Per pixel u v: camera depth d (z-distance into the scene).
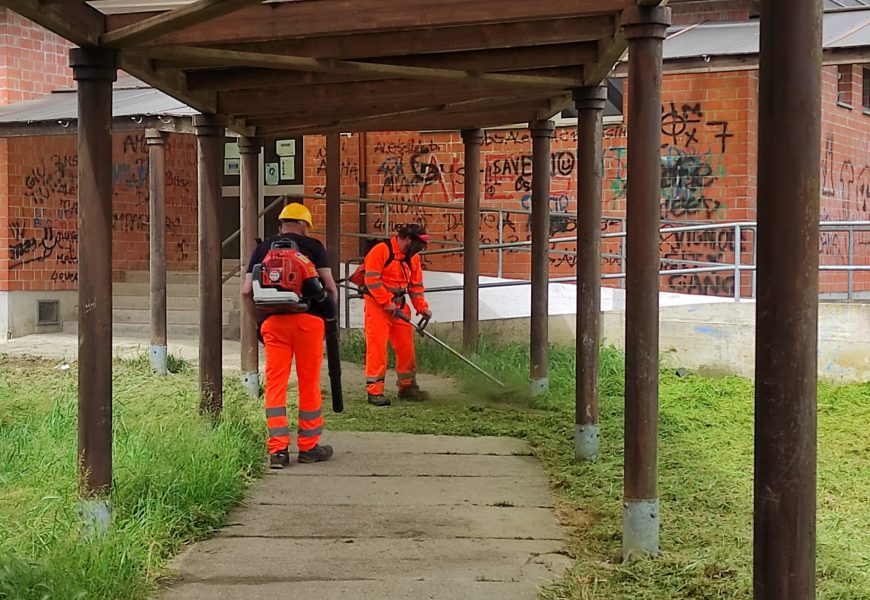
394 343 10.25
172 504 5.84
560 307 13.56
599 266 7.49
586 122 7.45
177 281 15.92
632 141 5.33
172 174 16.89
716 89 13.20
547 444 8.20
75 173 15.98
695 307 11.83
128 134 16.61
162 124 11.12
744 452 7.94
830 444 8.37
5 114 13.57
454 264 14.54
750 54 9.45
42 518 5.42
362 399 10.24
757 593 3.22
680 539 5.57
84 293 5.42
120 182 16.62
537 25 6.02
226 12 4.71
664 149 13.47
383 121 10.36
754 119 13.11
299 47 6.30
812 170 3.12
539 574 5.14
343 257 15.08
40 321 15.55
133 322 14.89
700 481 6.88
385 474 7.25
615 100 13.80
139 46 5.64
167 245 16.88
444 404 10.03
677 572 5.00
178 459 6.40
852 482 7.11
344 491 6.77
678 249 13.44
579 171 7.51
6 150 15.12
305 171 15.44
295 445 8.11
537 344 10.11
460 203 14.52
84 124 5.41
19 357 12.54
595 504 6.40
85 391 5.41
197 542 5.66
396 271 10.02
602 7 5.38
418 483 7.00
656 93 5.31
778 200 3.13
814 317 3.16
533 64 6.87
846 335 11.16
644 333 5.31
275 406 7.41
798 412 3.16
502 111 10.12
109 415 5.46
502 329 13.35
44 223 15.60
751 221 13.13
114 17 5.48
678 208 13.43
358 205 14.99
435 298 14.51
